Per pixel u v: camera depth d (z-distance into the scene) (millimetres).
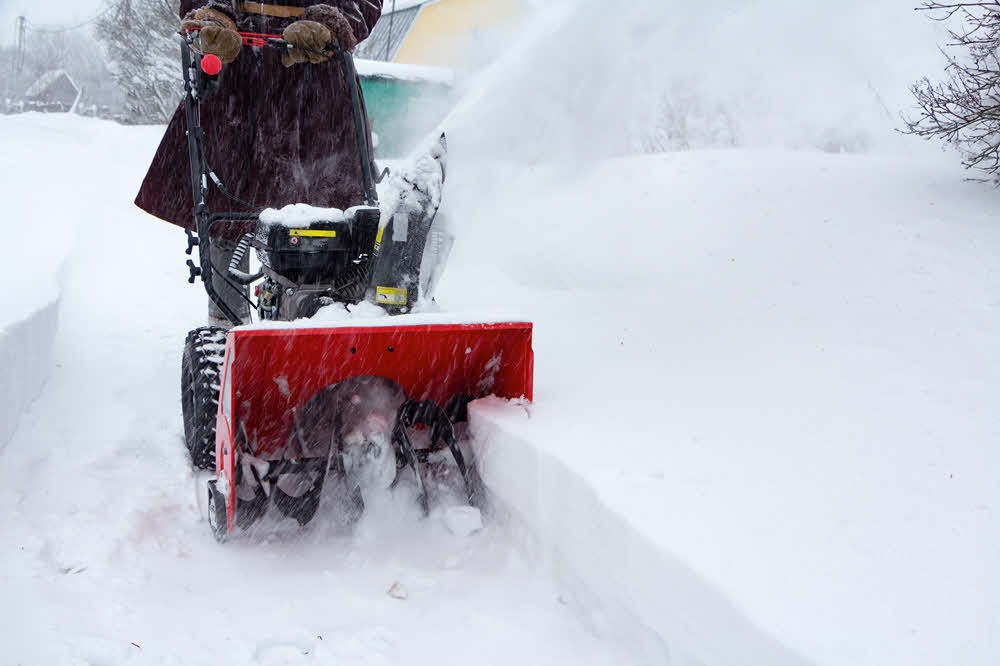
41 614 2568
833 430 2924
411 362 3463
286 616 2713
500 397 3666
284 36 4055
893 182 5785
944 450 2674
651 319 4711
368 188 4008
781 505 2414
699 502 2455
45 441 3924
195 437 3555
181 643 2504
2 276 6098
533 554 2982
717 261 5367
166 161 4703
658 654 2254
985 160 5574
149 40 20578
